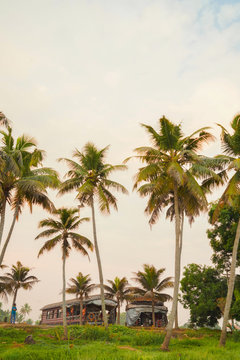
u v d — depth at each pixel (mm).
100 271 26422
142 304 43906
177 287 19469
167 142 22328
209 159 22453
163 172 22172
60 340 22641
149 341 22250
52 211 24094
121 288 48406
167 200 30578
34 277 45094
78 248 29656
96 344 20875
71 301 43844
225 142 23344
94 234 27453
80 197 28406
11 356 14039
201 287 33312
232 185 21312
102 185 28547
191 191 21297
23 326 30062
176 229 20859
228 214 31750
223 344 19391
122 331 27750
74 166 28453
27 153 23422
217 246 33156
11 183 22016
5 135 23031
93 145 28969
